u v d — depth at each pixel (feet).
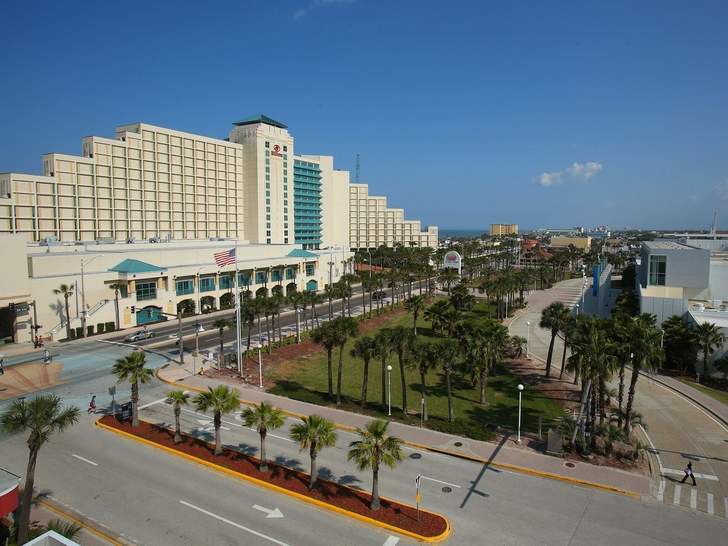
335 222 652.07
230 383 184.55
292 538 88.43
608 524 94.32
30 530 84.79
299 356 232.94
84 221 366.63
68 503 99.60
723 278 260.21
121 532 89.71
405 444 130.52
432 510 98.32
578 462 120.57
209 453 122.52
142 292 304.91
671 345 208.64
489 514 97.30
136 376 137.69
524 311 374.84
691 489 109.60
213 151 457.68
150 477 111.04
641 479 112.68
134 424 139.74
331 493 103.71
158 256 322.34
